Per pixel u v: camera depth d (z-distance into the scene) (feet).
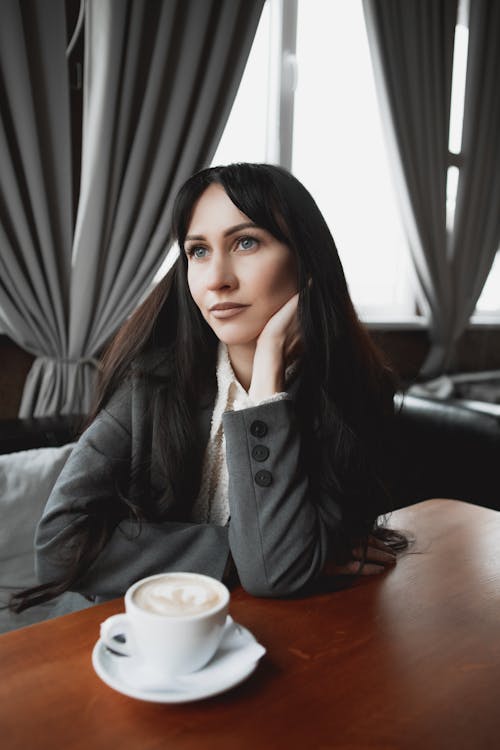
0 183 5.74
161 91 6.89
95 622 2.22
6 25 5.48
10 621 3.44
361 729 1.66
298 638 2.16
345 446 3.03
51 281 6.17
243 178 2.61
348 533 2.83
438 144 10.57
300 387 3.12
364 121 10.55
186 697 1.67
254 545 2.51
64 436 5.47
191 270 2.82
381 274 11.64
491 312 14.14
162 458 2.98
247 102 8.87
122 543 2.64
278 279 2.72
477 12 10.97
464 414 6.98
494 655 2.08
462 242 11.55
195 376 3.10
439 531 3.31
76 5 6.55
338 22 9.77
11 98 5.65
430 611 2.40
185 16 6.81
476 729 1.68
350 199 10.63
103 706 1.73
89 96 6.46
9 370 6.59
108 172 6.40
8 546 3.53
